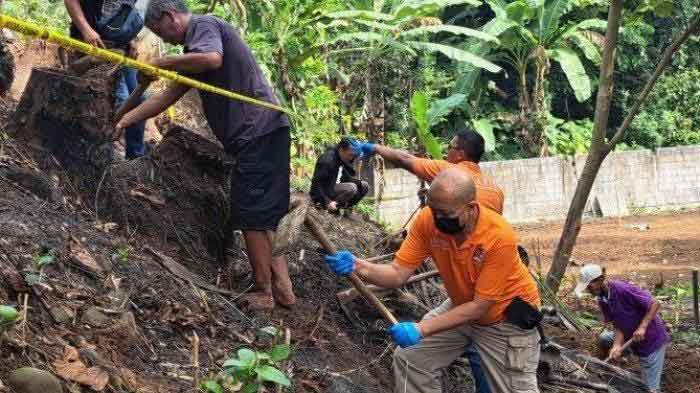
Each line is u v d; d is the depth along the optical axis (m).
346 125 15.87
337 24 14.55
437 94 22.03
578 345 7.48
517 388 4.42
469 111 22.28
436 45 18.03
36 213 4.38
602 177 21.92
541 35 21.95
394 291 5.90
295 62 13.57
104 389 3.45
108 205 4.90
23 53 6.60
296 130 11.73
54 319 3.70
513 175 21.27
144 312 4.23
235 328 4.57
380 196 12.63
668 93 25.67
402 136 19.92
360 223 7.78
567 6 21.66
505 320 4.35
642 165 22.25
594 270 6.88
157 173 5.23
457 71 21.98
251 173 4.70
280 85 12.92
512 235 4.20
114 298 4.15
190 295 4.62
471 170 5.67
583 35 23.08
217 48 4.53
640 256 15.80
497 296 4.18
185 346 4.14
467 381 5.70
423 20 18.23
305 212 4.48
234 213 4.78
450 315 4.14
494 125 23.55
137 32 5.76
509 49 22.77
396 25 17.58
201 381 3.82
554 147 23.34
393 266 4.39
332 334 5.12
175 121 7.57
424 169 5.96
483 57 22.75
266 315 4.87
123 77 5.78
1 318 3.30
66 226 4.44
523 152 23.58
